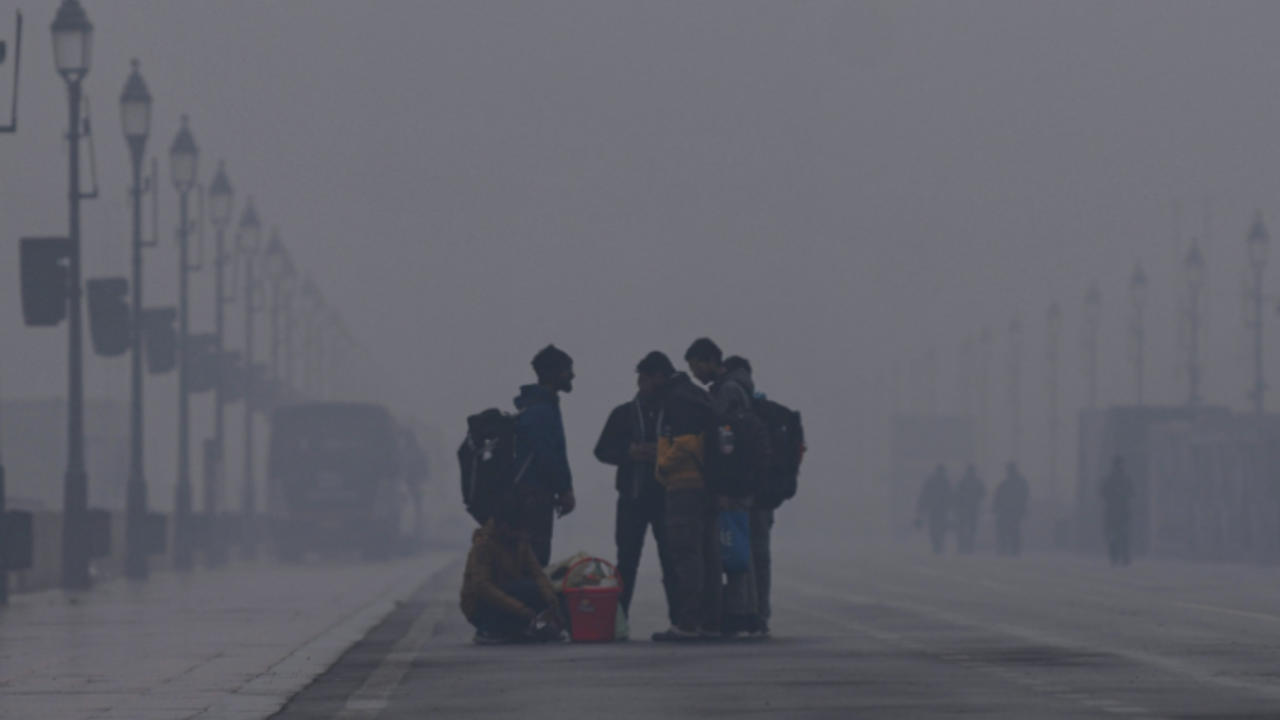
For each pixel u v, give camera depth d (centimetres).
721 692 3341
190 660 4144
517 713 3045
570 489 4644
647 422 4606
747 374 4628
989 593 7419
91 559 8906
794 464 4594
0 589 6856
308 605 6688
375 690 3462
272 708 3134
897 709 3033
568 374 4662
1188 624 5253
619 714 3012
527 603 4609
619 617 4622
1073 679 3541
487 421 4638
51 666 3988
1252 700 3141
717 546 4578
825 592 7556
